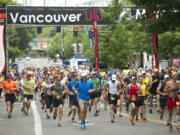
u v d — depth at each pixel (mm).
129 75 57375
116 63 94438
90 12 92375
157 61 67188
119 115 46344
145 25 52188
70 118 43312
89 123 38906
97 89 46531
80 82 35062
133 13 93188
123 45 94125
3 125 37562
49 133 31875
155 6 50656
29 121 40688
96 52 87812
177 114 33062
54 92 38156
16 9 90125
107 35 96188
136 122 39656
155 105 58094
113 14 93062
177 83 33625
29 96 46688
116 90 39938
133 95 38406
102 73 82000
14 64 191750
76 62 118312
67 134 31281
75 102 39594
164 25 50469
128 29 94625
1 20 89250
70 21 91750
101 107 57062
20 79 68688
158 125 37188
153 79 48375
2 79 67625
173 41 98562
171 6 49219
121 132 32375
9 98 44750
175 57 105188
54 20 91375
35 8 90938
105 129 34344
